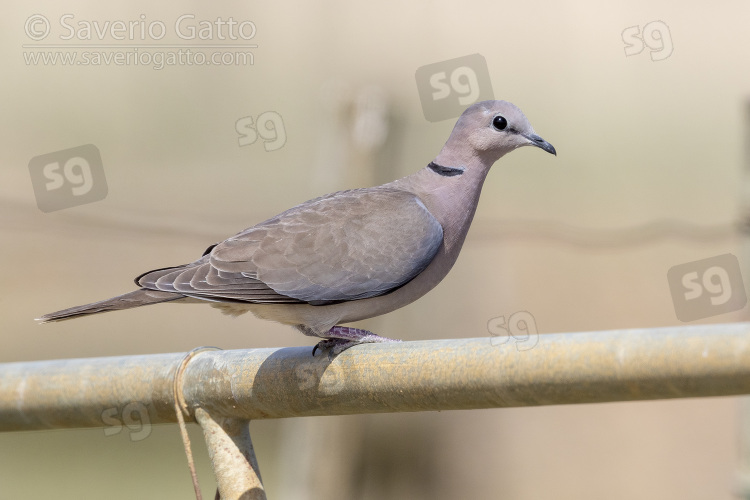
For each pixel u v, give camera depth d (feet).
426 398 24.99
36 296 77.41
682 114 94.84
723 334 20.62
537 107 96.27
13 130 88.38
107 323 79.51
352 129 49.37
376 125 49.49
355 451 52.80
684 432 65.62
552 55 96.22
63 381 28.71
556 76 96.27
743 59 97.81
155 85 88.38
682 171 90.58
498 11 94.38
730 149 92.38
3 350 77.25
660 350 21.22
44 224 58.54
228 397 27.63
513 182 88.89
